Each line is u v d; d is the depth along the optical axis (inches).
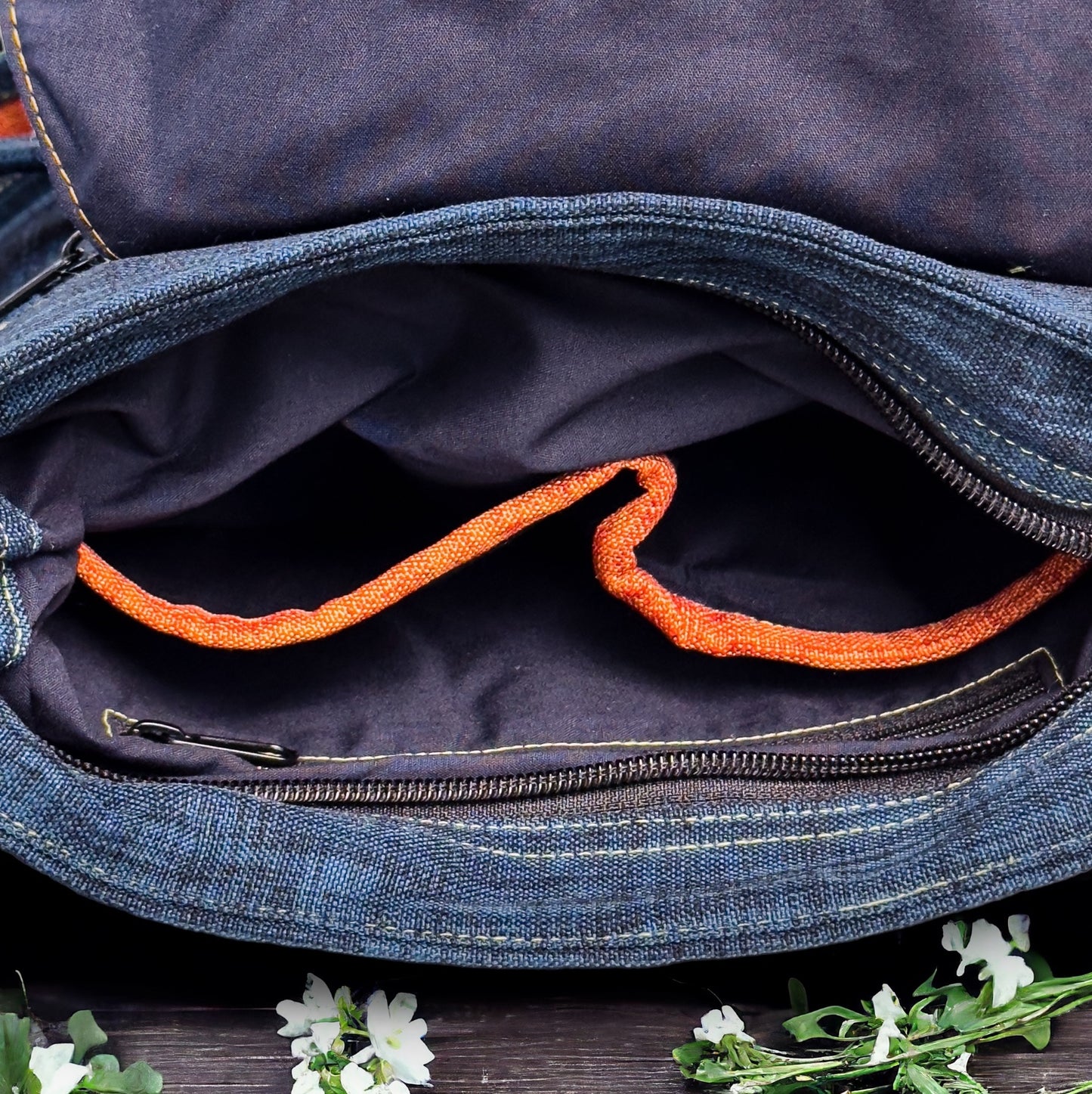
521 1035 20.4
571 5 17.0
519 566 23.5
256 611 22.0
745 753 20.1
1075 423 17.5
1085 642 20.1
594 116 16.8
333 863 17.6
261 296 16.4
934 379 17.8
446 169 16.8
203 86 17.2
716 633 21.6
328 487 22.6
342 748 21.0
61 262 23.5
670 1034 20.4
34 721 17.4
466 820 19.0
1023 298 17.0
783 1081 19.2
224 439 19.1
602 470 19.9
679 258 17.5
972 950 20.4
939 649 21.6
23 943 20.6
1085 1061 20.1
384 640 22.4
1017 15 17.6
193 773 18.9
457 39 17.0
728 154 17.0
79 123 17.5
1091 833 18.0
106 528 19.6
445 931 18.0
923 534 22.9
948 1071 19.1
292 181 17.1
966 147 17.4
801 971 21.1
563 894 18.3
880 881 18.4
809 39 17.3
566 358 18.6
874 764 20.0
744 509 23.2
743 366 19.5
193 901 17.2
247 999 20.5
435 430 19.3
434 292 18.3
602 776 20.0
